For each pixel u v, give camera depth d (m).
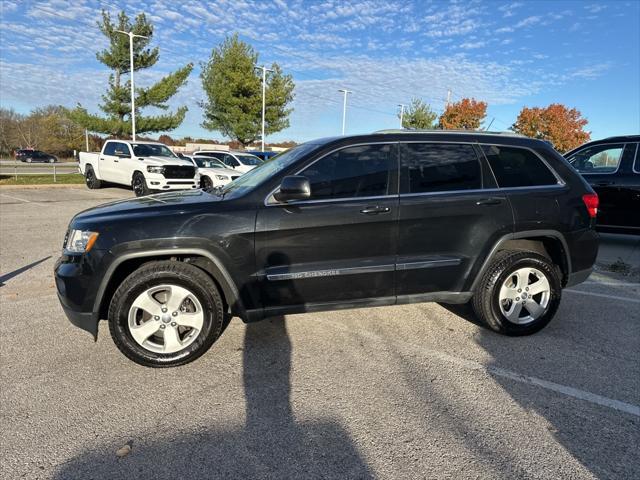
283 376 3.28
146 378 3.25
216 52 31.75
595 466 2.36
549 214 3.91
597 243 4.17
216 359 3.54
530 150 4.02
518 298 3.94
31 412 2.82
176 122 30.25
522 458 2.42
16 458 2.41
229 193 3.72
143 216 3.30
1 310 4.58
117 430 2.65
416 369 3.39
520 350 3.72
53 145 71.25
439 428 2.68
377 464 2.37
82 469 2.33
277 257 3.43
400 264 3.65
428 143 3.80
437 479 2.27
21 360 3.51
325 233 3.47
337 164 3.60
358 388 3.12
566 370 3.39
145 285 3.27
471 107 30.98
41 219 10.19
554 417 2.79
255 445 2.53
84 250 3.25
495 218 3.79
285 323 4.26
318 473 2.31
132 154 15.62
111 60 28.27
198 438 2.59
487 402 2.95
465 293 3.88
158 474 2.30
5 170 34.62
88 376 3.28
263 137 31.64
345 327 4.18
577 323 4.33
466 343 3.85
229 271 3.36
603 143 7.87
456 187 3.78
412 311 4.61
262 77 31.95
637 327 4.24
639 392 3.09
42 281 5.59
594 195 4.17
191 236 3.26
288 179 3.25
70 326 4.18
